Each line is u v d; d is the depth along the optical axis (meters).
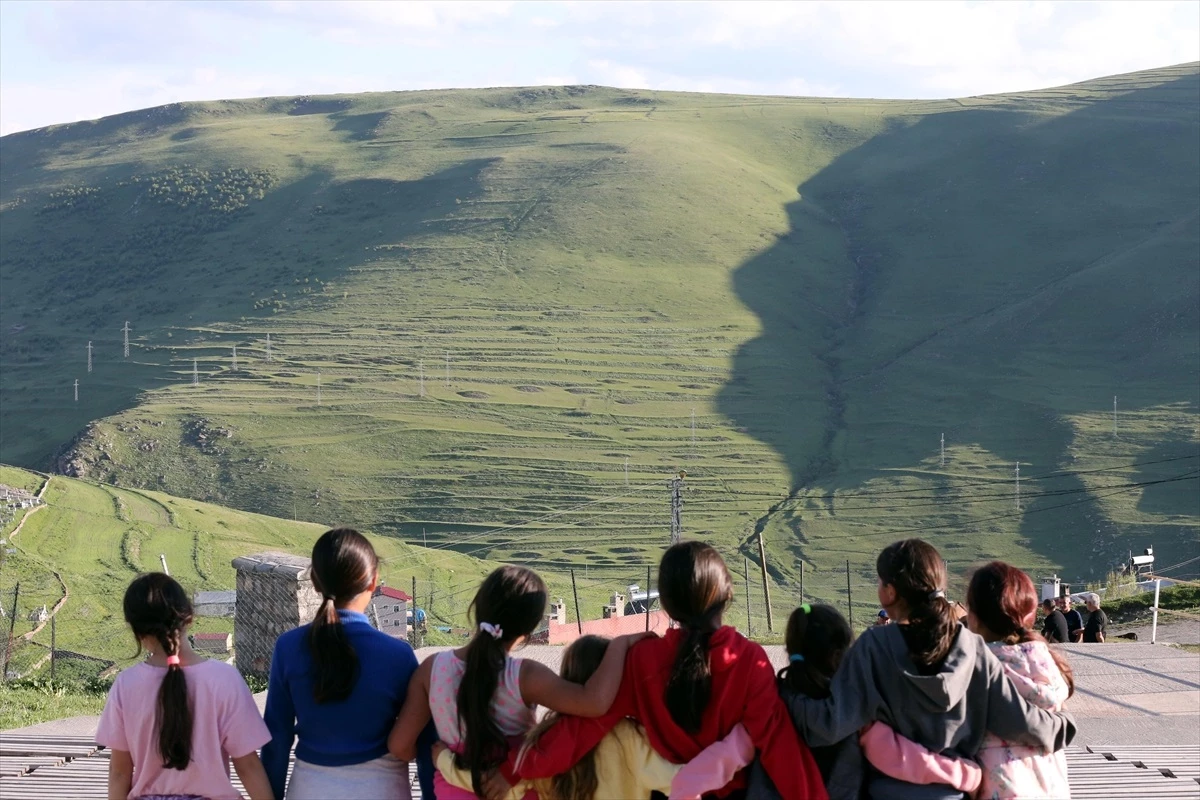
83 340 194.00
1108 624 19.33
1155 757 7.87
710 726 4.17
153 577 4.43
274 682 4.61
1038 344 166.12
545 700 4.34
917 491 125.06
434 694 4.43
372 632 4.54
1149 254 186.50
